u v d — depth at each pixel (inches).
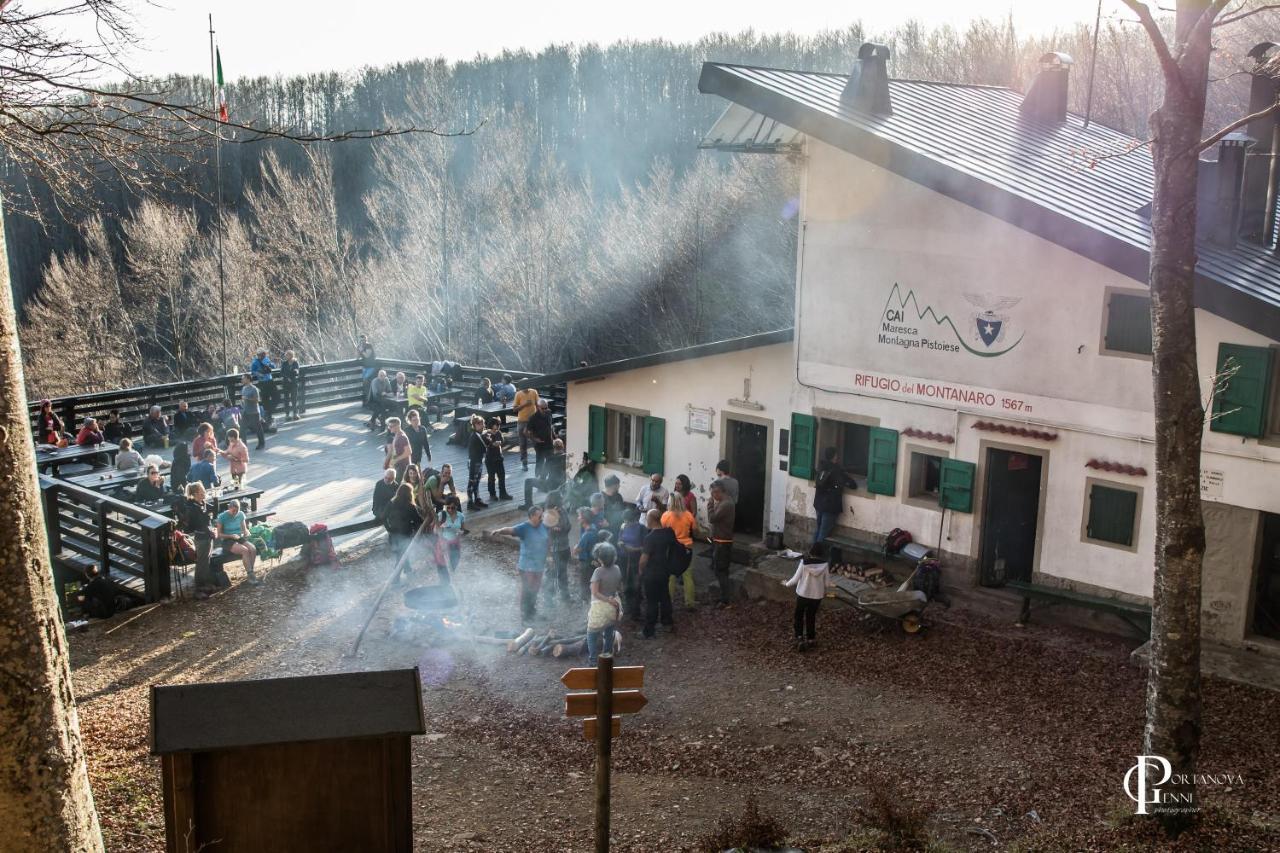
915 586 643.5
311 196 2156.7
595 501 726.5
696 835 422.3
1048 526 620.7
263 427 1106.7
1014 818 419.5
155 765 474.6
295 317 2149.4
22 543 262.4
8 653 260.1
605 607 585.6
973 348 633.0
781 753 494.9
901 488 677.3
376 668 601.0
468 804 456.4
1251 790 428.8
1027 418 617.9
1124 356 579.2
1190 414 382.6
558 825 435.2
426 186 2187.5
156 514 703.7
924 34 2042.3
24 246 2155.5
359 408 1215.6
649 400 808.9
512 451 1043.9
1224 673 538.3
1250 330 531.5
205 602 693.9
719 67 699.4
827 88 726.5
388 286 2149.4
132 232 1982.0
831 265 685.9
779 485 741.3
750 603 684.7
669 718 538.9
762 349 738.2
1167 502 387.2
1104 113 1352.1
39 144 369.1
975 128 732.0
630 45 2647.6
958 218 627.5
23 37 353.1
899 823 399.9
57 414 1058.7
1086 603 589.9
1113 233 550.9
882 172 653.9
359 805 300.2
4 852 263.1
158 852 399.9
